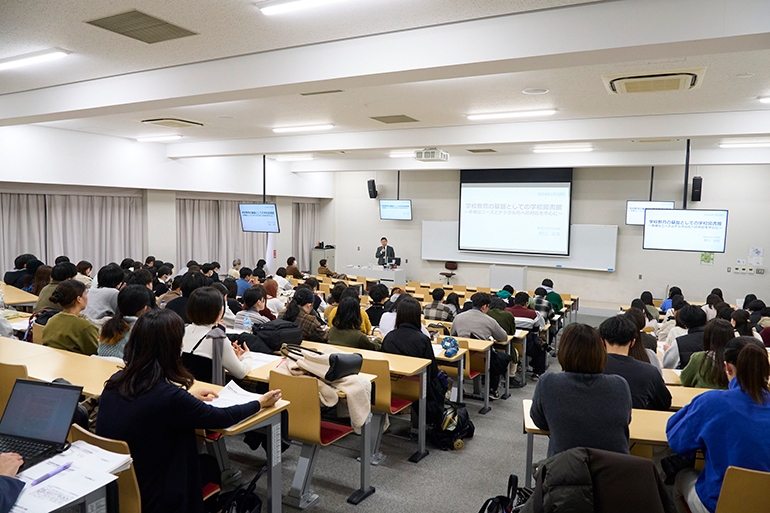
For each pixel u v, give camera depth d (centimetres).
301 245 1419
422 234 1349
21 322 474
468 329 507
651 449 287
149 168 937
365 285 1080
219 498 238
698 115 621
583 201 1174
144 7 318
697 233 792
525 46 327
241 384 342
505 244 1245
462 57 343
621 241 1143
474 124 729
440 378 418
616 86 484
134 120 726
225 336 291
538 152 1004
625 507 172
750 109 594
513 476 262
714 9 289
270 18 334
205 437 274
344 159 1200
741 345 211
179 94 449
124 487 191
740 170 1041
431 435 405
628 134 654
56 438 188
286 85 404
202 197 1106
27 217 829
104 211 926
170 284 758
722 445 200
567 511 171
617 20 307
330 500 315
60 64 441
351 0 304
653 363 357
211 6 315
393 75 371
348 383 296
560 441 211
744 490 187
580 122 677
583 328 221
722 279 1066
